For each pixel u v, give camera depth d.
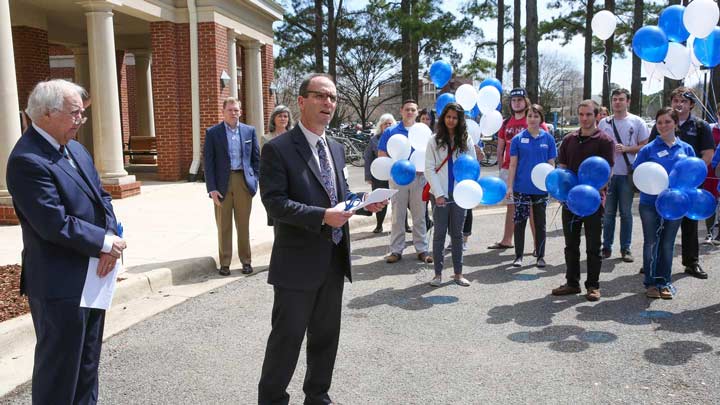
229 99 6.81
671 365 4.27
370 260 7.77
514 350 4.61
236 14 15.61
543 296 6.07
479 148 7.57
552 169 6.29
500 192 6.13
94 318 3.34
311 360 3.55
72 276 3.04
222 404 3.77
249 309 5.69
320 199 3.32
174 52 14.35
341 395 3.86
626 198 7.34
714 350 4.55
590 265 5.87
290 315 3.29
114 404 3.78
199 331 5.09
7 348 4.47
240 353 4.60
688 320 5.26
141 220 9.65
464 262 7.62
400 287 6.45
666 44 5.73
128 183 11.99
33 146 2.98
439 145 6.32
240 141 6.88
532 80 21.78
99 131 11.69
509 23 30.98
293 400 3.83
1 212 9.08
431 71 8.51
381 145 7.75
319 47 28.28
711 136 6.64
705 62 5.85
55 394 3.02
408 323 5.26
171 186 13.71
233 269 7.23
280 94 36.88
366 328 5.14
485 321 5.30
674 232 5.83
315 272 3.28
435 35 24.00
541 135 7.18
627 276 6.77
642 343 4.72
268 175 3.23
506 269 7.21
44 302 3.00
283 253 3.31
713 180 6.64
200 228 8.99
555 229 9.80
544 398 3.78
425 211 7.67
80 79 18.16
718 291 6.12
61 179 3.02
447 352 4.58
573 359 4.41
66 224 2.95
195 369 4.31
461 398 3.80
